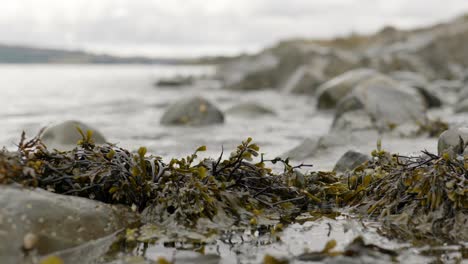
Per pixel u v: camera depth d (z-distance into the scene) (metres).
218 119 6.36
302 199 2.45
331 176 2.69
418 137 4.75
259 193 2.38
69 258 1.75
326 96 8.02
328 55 14.23
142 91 13.63
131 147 4.52
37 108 8.51
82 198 2.06
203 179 2.30
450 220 2.06
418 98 5.98
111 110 8.25
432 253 1.81
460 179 2.14
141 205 2.19
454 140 2.83
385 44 24.84
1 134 5.35
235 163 2.42
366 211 2.32
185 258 1.78
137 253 1.82
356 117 5.38
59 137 3.98
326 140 4.00
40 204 1.88
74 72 37.62
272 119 6.89
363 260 1.74
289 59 14.05
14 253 1.70
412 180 2.22
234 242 1.95
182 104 6.43
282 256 1.79
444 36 19.41
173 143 4.79
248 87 13.59
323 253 1.80
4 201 1.84
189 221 2.10
